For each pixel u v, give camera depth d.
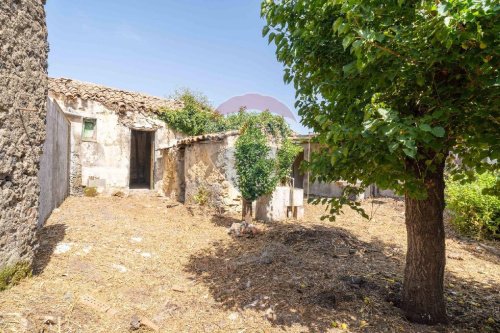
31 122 3.47
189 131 12.99
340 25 2.13
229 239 6.03
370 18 2.11
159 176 12.55
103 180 11.16
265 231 6.46
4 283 3.05
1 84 3.00
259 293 3.59
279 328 2.93
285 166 8.74
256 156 7.25
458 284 4.30
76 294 3.20
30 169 3.44
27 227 3.38
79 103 10.75
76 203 8.75
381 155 2.43
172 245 5.46
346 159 2.64
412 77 2.39
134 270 4.17
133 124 11.90
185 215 8.16
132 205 9.34
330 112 3.01
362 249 5.49
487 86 2.15
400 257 5.27
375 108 2.12
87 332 2.65
